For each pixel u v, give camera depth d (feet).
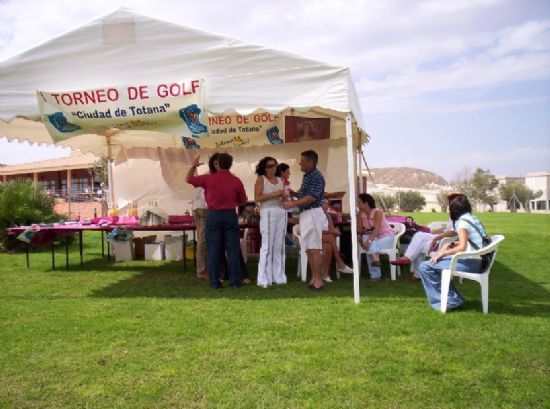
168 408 9.72
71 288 21.86
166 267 28.35
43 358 12.47
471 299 18.65
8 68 19.88
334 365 11.76
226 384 10.75
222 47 19.24
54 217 41.93
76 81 19.94
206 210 23.79
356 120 20.52
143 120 19.69
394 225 27.25
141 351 12.92
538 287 21.58
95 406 9.82
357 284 18.07
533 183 263.70
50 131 19.92
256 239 32.24
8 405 9.88
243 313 16.71
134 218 26.63
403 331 14.38
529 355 12.30
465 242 16.28
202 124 19.30
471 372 11.26
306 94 18.56
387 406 9.70
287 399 10.03
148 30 19.67
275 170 22.34
